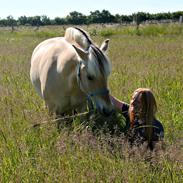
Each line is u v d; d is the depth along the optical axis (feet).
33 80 24.02
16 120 20.43
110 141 16.38
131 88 26.17
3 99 24.30
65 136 17.06
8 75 34.88
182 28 93.97
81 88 18.66
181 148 15.64
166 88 26.78
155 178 14.44
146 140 17.04
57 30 119.85
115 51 53.11
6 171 15.28
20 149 16.80
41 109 22.27
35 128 19.10
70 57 19.42
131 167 14.49
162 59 41.75
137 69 34.42
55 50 20.95
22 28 172.24
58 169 14.93
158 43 66.08
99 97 17.54
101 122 18.86
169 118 20.54
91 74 17.53
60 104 20.71
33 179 14.64
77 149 16.12
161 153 15.26
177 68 34.68
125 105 19.35
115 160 15.69
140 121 17.15
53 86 20.43
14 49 61.41
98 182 14.20
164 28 94.99
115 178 14.08
